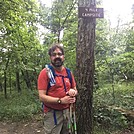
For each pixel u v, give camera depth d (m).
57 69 3.26
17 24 9.62
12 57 10.35
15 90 15.93
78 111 4.74
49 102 3.12
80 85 4.70
